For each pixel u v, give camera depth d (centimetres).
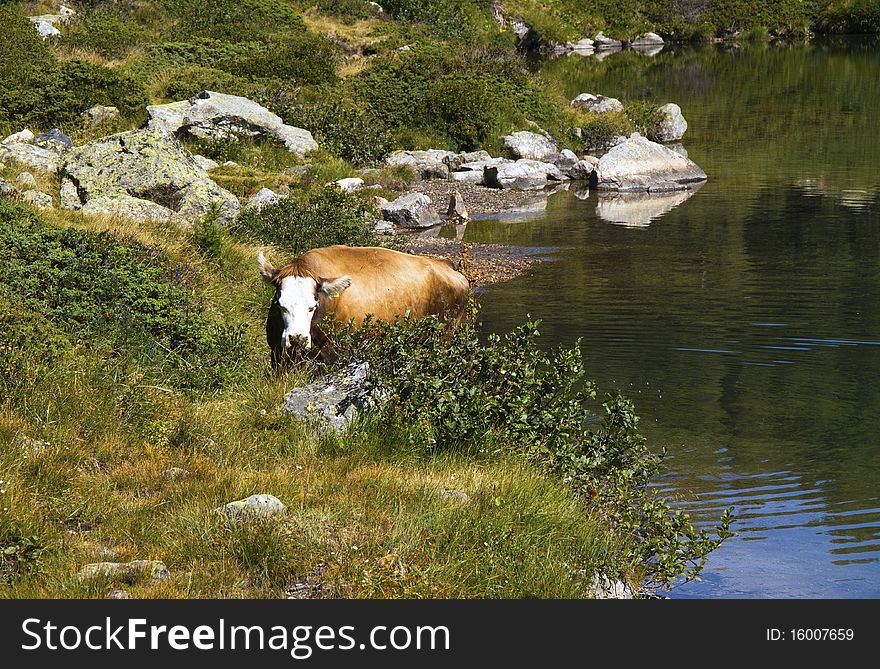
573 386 1301
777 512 921
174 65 3856
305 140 3228
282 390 998
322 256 1102
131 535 685
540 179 3469
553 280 2102
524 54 6894
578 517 796
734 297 1903
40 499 713
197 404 981
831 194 3092
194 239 1775
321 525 704
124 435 866
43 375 925
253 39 4353
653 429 1148
